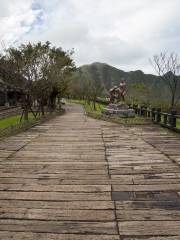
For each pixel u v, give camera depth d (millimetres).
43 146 9578
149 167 6676
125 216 4090
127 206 4438
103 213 4199
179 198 4734
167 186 5328
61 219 4027
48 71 21094
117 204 4520
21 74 17828
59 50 32562
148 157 7711
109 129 14297
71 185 5461
